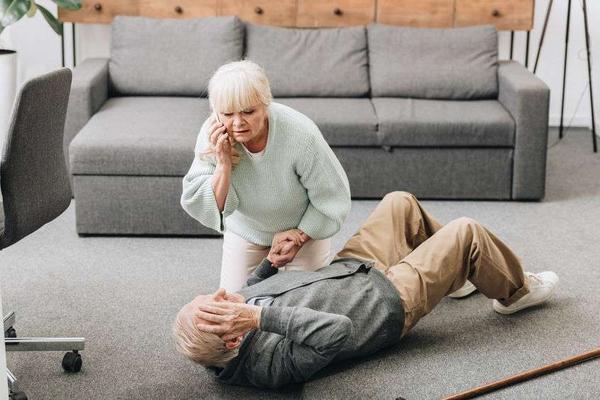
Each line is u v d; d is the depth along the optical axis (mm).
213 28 5113
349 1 5379
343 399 2604
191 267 3814
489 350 2941
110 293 3525
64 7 5027
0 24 4781
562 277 3646
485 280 3023
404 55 5117
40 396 2758
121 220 4145
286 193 2803
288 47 5148
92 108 4602
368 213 4500
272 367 2609
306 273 2748
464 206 4617
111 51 5117
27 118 2781
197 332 2463
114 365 2947
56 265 3811
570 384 2686
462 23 5406
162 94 5074
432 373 2770
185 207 2801
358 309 2695
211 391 2771
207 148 2695
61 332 3178
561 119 5871
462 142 4602
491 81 5043
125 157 4066
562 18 5926
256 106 2545
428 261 2865
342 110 4746
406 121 4570
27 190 2863
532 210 4555
